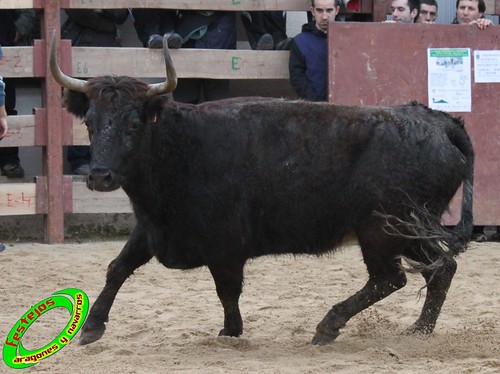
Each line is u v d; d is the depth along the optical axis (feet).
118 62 69.82
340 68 69.56
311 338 44.83
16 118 68.49
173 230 43.06
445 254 43.09
